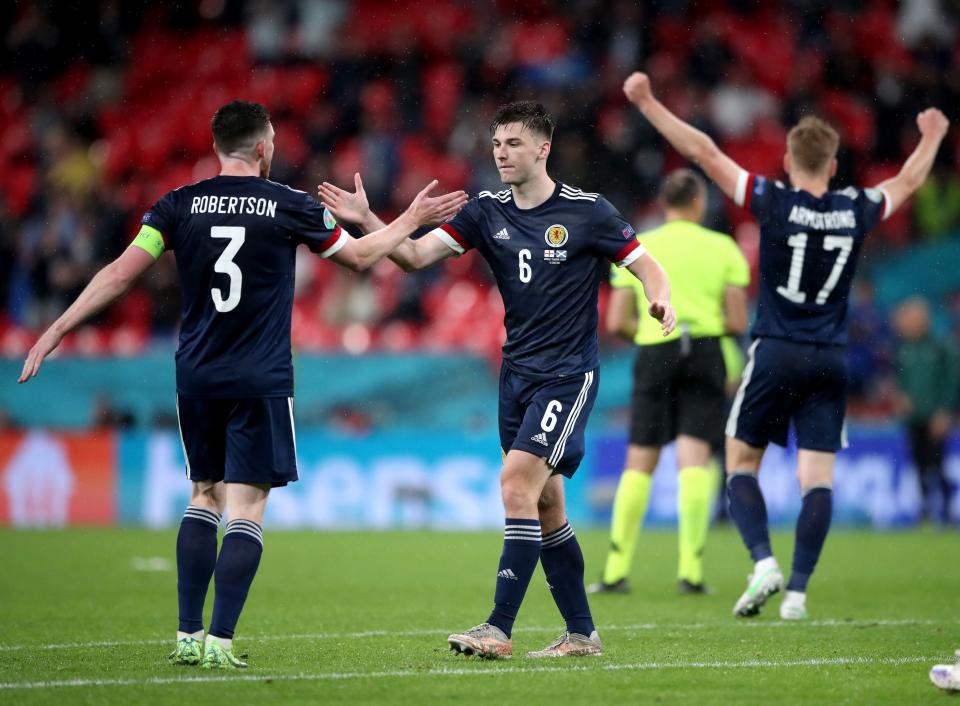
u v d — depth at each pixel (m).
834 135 24.33
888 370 54.72
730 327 29.75
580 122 68.38
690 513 29.20
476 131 69.06
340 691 15.59
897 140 70.38
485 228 18.72
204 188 17.59
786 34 73.31
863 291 57.81
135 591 29.06
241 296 17.27
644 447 29.38
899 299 64.00
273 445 17.33
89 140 74.69
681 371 29.25
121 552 38.34
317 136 68.06
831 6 74.50
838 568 35.31
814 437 24.39
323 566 35.25
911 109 70.94
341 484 48.91
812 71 71.94
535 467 18.05
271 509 48.84
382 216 66.25
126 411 51.25
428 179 67.06
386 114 70.62
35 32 77.56
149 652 19.17
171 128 74.06
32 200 67.00
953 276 64.31
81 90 76.75
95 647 19.86
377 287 59.62
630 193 64.00
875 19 75.12
